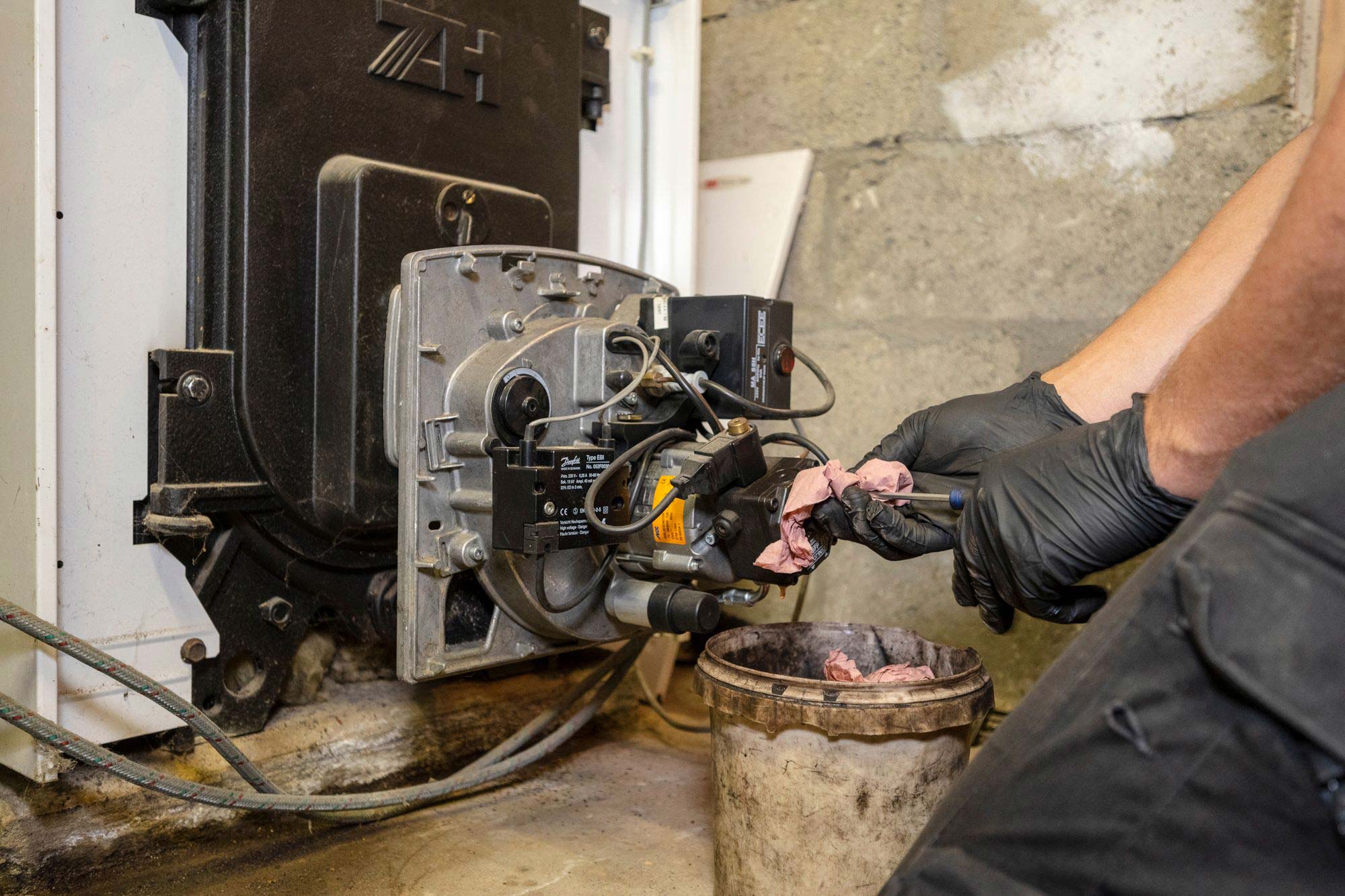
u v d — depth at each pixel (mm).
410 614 1008
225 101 1039
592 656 1610
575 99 1392
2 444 984
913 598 1633
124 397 1021
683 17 1544
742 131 1850
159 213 1042
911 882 634
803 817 908
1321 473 514
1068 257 1504
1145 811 541
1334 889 507
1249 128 1347
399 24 1151
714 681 953
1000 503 783
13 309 966
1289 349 561
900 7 1643
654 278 1286
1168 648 549
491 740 1365
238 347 1050
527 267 1103
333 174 1082
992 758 625
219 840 1076
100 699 1010
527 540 932
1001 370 1569
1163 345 992
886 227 1679
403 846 1098
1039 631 1515
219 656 1119
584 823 1179
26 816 996
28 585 960
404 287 1001
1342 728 478
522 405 992
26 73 933
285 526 1132
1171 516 710
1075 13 1473
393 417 1044
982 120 1572
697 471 982
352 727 1259
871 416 1698
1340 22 1328
